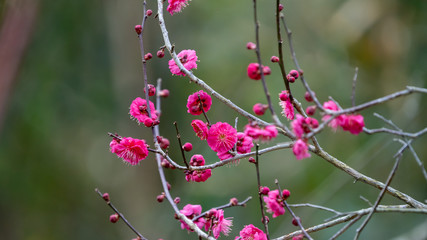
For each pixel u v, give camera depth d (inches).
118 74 318.0
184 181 305.6
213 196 282.0
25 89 329.1
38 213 366.3
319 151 100.3
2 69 244.4
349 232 243.1
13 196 357.7
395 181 248.8
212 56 332.8
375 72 274.4
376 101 81.7
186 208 101.7
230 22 340.8
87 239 371.9
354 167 251.4
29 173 359.3
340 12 285.7
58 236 367.2
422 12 265.7
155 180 314.2
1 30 245.6
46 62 329.1
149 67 313.0
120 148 94.5
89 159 378.0
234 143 94.2
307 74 302.8
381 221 246.1
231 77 326.6
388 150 251.3
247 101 309.0
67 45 331.0
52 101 342.0
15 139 343.9
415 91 81.2
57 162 367.2
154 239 293.4
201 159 96.8
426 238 206.1
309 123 84.4
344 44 285.0
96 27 331.6
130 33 313.7
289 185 282.4
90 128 359.3
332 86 291.1
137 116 100.1
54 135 356.8
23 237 359.6
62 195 371.6
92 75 342.3
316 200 257.1
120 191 365.1
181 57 101.9
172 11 106.0
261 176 288.2
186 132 312.0
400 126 250.2
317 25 313.0
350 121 84.9
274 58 92.8
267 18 334.6
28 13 249.4
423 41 261.6
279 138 283.0
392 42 269.6
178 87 317.4
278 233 254.5
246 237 96.0
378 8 274.4
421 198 243.8
